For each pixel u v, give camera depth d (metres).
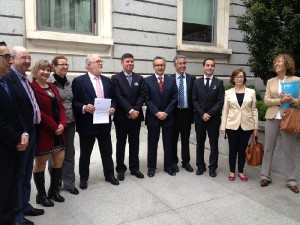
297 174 4.81
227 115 4.87
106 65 7.94
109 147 4.60
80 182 4.45
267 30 5.94
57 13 7.64
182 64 5.06
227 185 4.66
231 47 10.03
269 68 5.95
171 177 4.93
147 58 8.49
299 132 4.17
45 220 3.50
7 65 2.87
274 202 4.08
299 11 5.57
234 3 9.93
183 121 5.14
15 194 3.09
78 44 7.50
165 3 8.66
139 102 4.80
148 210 3.79
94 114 4.27
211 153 5.04
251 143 4.82
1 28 6.55
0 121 2.74
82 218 3.57
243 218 3.63
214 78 5.01
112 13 7.93
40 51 7.06
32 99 3.34
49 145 3.64
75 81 4.33
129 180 4.76
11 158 2.87
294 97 4.27
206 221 3.55
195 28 9.80
